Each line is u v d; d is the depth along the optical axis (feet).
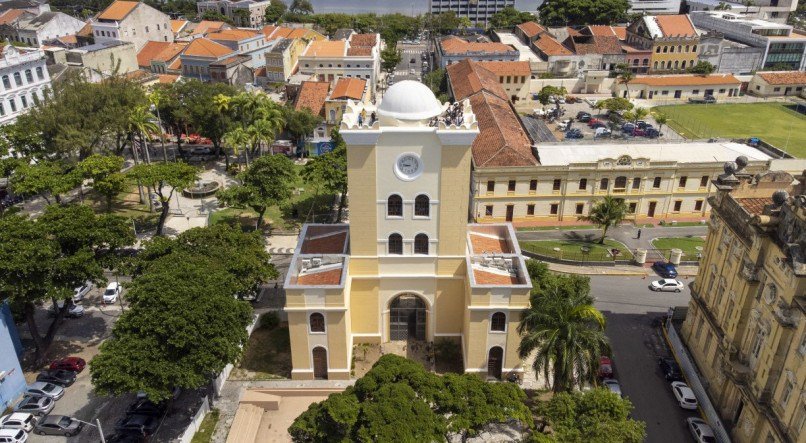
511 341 175.63
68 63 435.94
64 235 185.98
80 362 190.70
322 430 134.92
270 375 184.34
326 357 179.42
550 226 291.17
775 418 138.62
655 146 303.07
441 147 164.86
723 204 176.86
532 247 262.88
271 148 378.32
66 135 295.07
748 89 547.08
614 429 136.15
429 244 178.60
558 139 392.06
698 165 287.07
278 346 197.47
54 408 174.29
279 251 268.00
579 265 257.55
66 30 597.11
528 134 341.62
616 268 256.11
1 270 170.91
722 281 173.88
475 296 168.55
